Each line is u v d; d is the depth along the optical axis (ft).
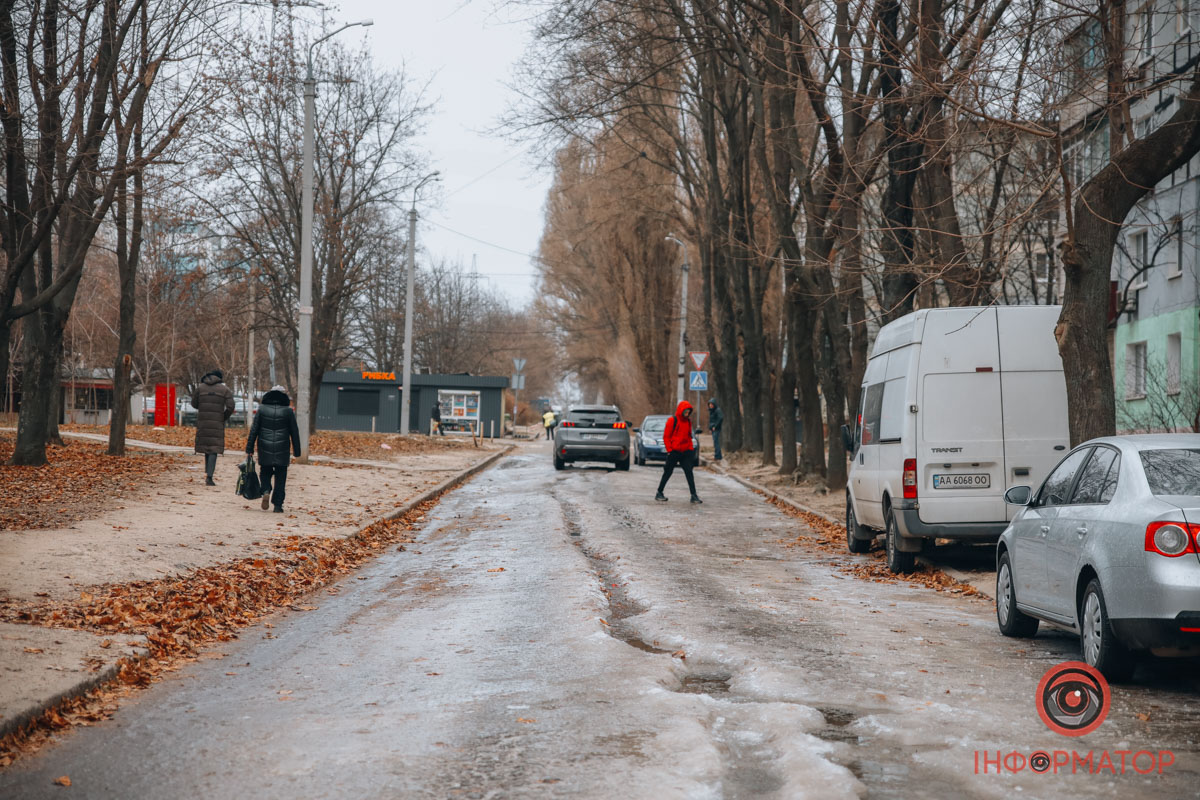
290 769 17.48
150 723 20.58
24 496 58.18
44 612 29.71
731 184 109.40
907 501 43.45
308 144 95.20
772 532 60.85
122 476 72.90
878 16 53.06
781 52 66.64
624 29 82.48
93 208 73.61
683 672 25.27
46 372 78.84
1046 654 27.78
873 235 78.84
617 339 197.06
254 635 30.63
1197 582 22.34
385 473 94.63
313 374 147.64
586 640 28.35
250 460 59.26
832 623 32.01
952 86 42.24
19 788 16.63
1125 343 96.22
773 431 114.73
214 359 204.23
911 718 20.48
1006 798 15.94
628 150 130.00
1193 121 40.42
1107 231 40.93
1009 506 43.21
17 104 65.31
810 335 89.86
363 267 148.87
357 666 26.08
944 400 43.57
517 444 188.03
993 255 59.36
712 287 145.18
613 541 53.21
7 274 69.41
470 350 318.45
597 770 17.16
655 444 127.85
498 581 40.70
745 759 17.95
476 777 16.94
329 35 95.25
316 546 47.88
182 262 171.94
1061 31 46.39
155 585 34.94
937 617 34.06
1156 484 24.38
